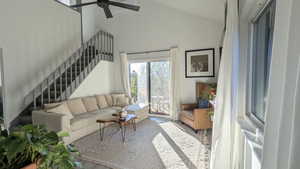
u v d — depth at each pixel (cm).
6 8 334
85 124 339
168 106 497
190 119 376
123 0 531
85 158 250
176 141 314
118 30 558
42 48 416
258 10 162
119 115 350
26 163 96
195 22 444
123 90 554
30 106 379
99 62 518
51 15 444
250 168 140
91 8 593
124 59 541
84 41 570
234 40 172
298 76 48
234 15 172
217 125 193
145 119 479
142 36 518
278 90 67
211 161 203
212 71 427
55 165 93
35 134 100
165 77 497
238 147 179
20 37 362
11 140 90
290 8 57
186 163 236
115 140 321
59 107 321
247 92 195
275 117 68
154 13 495
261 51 165
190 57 454
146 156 256
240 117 198
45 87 414
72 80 439
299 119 48
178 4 404
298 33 52
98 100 471
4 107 331
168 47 480
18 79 356
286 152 55
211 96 342
